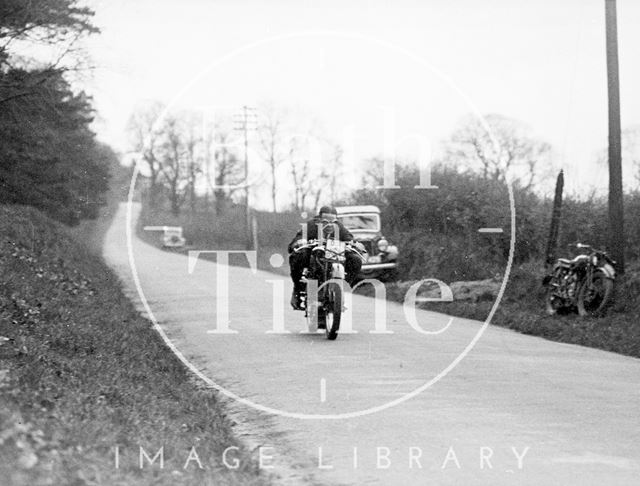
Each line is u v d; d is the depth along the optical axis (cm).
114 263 4200
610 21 1953
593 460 739
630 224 2292
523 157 3491
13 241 2434
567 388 1072
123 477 597
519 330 1773
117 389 943
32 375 898
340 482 695
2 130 3578
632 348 1446
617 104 1950
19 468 528
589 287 1864
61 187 4209
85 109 3866
